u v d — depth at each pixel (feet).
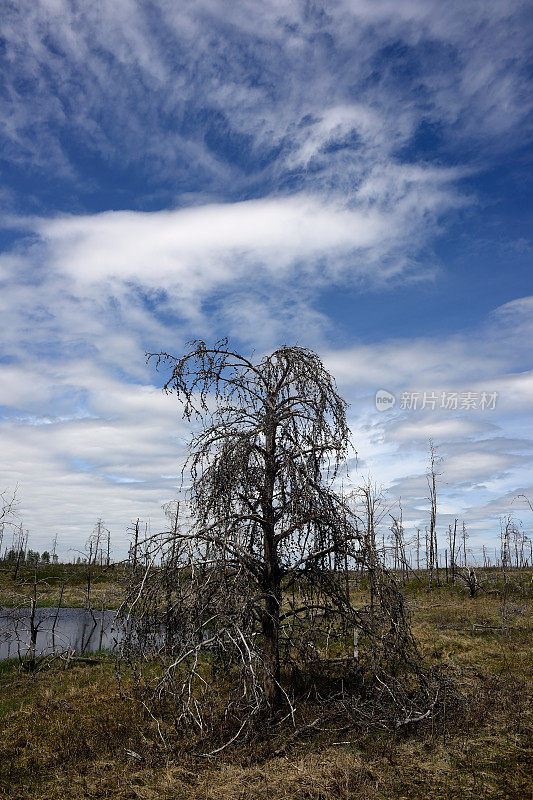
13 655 56.90
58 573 116.47
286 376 30.53
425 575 111.34
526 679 36.81
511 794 19.98
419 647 48.55
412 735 26.00
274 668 28.55
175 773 21.94
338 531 28.30
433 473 102.63
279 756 23.75
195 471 28.17
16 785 21.81
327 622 30.19
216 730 25.41
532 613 69.26
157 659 26.78
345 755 23.36
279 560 29.91
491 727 26.91
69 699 34.86
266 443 30.12
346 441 28.25
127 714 28.99
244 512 29.96
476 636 55.52
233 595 25.20
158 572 26.22
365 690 30.55
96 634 69.46
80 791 20.94
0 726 29.63
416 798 19.74
